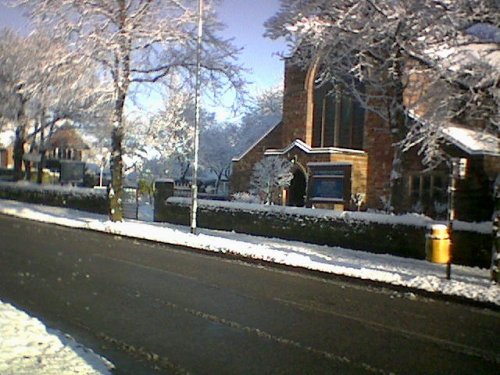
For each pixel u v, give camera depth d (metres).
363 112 30.36
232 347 7.03
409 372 6.36
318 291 10.96
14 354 6.27
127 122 34.56
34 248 15.44
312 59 21.78
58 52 21.77
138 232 19.64
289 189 30.70
